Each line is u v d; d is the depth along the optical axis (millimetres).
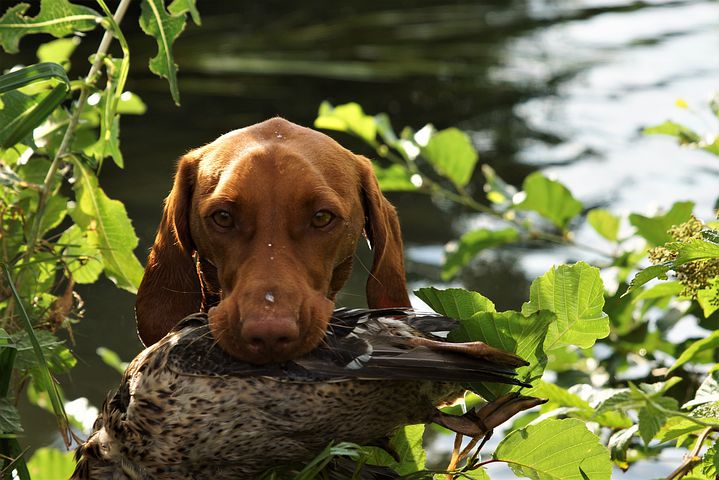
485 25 24953
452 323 4238
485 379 3955
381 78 20016
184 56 21328
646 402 3570
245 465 4047
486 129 16875
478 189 14477
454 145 8367
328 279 4500
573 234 12633
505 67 20844
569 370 7070
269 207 4375
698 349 5074
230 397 3906
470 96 18812
